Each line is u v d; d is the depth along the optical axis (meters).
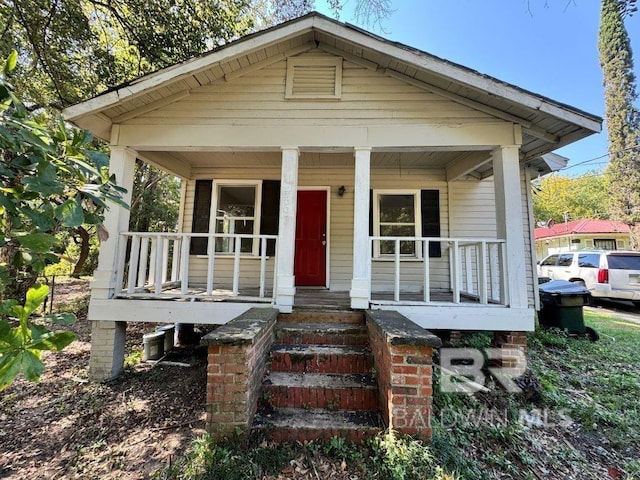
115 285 4.21
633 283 8.88
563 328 6.16
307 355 3.33
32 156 1.35
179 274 6.41
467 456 2.62
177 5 6.48
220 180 6.34
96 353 4.03
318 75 4.32
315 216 6.31
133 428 2.95
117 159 4.26
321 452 2.48
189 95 4.33
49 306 8.51
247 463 2.30
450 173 5.98
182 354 5.00
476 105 4.12
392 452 2.32
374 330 3.22
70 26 5.73
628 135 14.65
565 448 2.84
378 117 4.22
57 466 2.46
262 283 4.15
